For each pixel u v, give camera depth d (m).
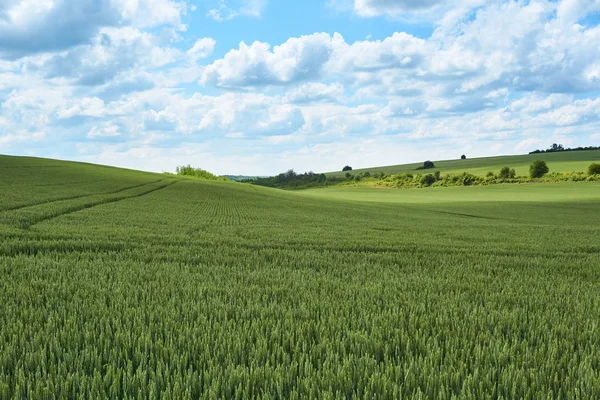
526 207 56.59
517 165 143.38
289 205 45.97
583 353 4.06
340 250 13.95
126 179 60.34
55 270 7.79
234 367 3.61
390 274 8.68
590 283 8.16
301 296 6.25
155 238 15.01
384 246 14.49
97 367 3.52
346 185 152.75
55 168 63.19
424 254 12.47
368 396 3.11
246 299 5.93
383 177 157.00
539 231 25.00
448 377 3.43
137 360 3.72
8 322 4.54
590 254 13.73
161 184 58.28
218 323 4.55
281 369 3.46
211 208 36.91
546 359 3.92
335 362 3.71
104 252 11.45
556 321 5.16
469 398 3.06
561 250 15.09
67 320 4.64
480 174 131.38
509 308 6.01
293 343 4.18
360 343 4.16
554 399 3.23
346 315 5.16
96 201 32.62
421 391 3.24
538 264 10.82
